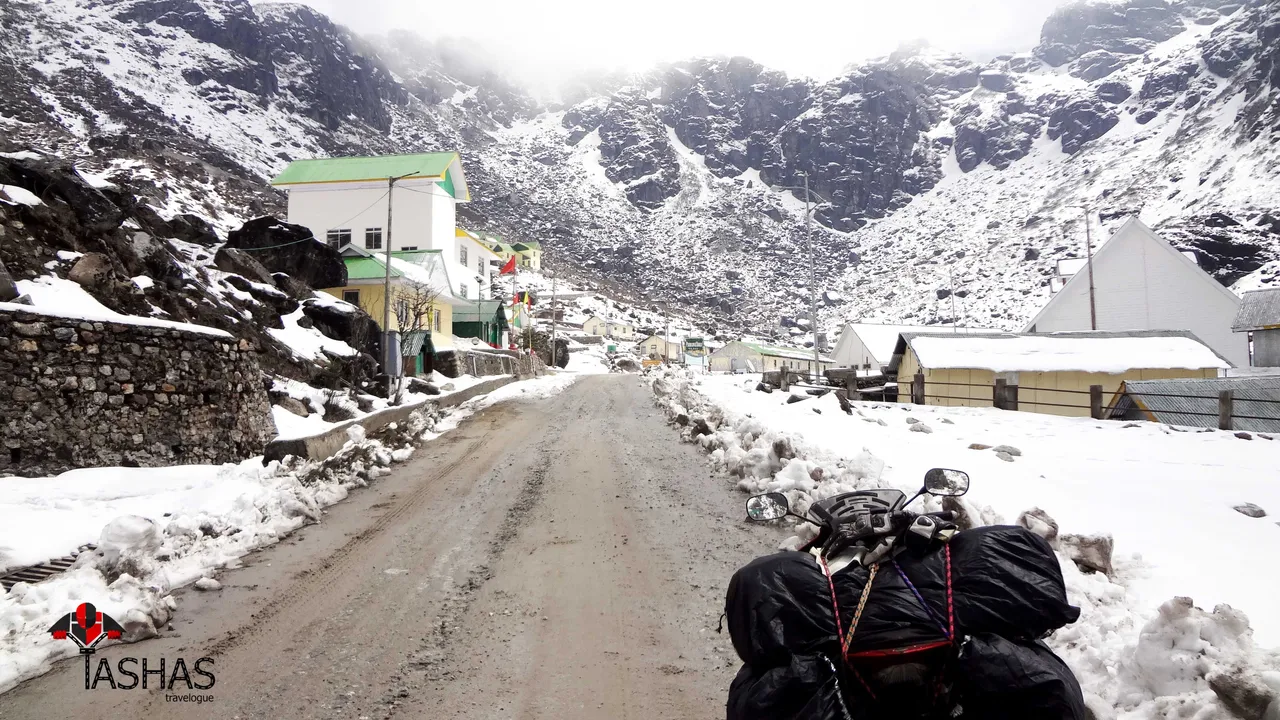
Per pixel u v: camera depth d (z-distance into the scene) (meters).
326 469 12.72
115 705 4.89
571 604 6.71
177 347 13.69
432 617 6.48
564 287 157.00
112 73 191.88
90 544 8.33
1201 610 4.12
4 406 11.12
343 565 8.10
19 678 5.33
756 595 2.91
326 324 26.27
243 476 12.00
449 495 11.74
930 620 2.67
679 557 8.00
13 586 6.66
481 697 4.94
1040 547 2.92
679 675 5.22
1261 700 3.34
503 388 35.97
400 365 24.45
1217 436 16.06
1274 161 160.25
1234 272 112.06
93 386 12.19
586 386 38.56
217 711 4.79
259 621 6.44
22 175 16.84
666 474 12.81
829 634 2.75
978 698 2.56
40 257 15.46
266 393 17.22
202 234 26.36
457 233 62.53
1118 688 4.05
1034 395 27.44
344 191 54.50
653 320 154.38
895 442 13.80
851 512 3.20
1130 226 48.09
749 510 3.62
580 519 9.90
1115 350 27.67
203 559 8.09
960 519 6.73
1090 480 10.22
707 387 29.95
